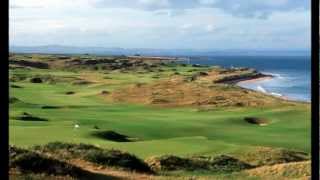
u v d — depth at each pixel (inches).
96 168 879.7
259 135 1708.9
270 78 6250.0
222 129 1849.2
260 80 5876.0
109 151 976.3
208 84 3791.8
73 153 962.7
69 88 3826.3
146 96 3184.1
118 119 2059.5
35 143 1201.4
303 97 4087.1
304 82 5753.0
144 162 994.1
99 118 2069.4
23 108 2343.8
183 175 928.9
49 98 3014.3
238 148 1240.2
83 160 926.4
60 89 3693.4
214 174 962.7
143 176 832.9
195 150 1215.6
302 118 2148.1
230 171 994.7
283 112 2298.2
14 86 3604.8
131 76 5315.0
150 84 3678.6
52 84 4074.8
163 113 2452.0
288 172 897.5
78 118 2038.6
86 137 1402.6
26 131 1425.9
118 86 3949.3
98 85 4067.4
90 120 1962.4
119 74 5689.0
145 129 1779.0
